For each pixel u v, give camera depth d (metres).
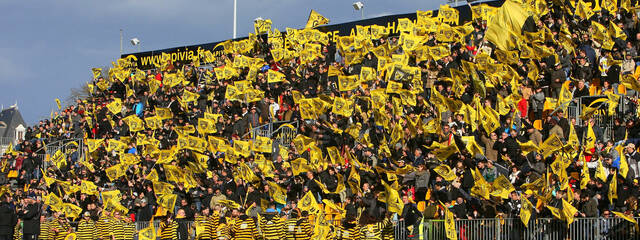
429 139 42.09
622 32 42.41
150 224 44.88
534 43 43.25
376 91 44.66
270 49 56.28
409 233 37.03
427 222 36.84
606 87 41.56
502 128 40.69
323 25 57.66
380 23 55.25
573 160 36.94
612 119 41.09
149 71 62.72
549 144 36.25
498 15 46.03
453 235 34.81
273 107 50.78
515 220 34.84
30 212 46.06
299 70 52.59
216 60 62.31
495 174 37.91
